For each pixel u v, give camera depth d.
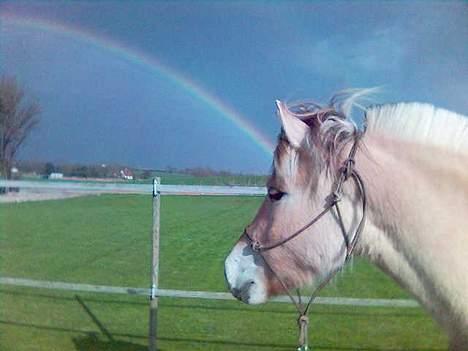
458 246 1.93
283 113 2.05
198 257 11.25
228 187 4.33
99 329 5.66
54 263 10.33
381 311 6.35
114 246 12.79
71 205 25.73
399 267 2.04
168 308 6.61
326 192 2.06
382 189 2.02
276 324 5.86
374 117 2.14
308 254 2.11
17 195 31.44
